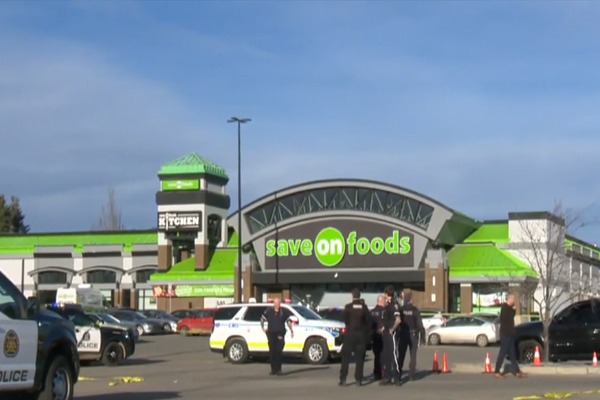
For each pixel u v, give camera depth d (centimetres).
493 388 2145
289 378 2542
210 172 8044
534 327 2967
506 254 6981
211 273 7744
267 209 7531
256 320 3234
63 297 6291
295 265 7375
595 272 7275
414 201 7125
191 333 6094
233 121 5991
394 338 2236
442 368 2745
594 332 2853
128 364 3312
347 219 7262
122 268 8425
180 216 7962
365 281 7162
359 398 1930
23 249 8638
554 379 2419
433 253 6962
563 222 5656
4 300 1504
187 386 2298
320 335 3106
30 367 1523
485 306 6900
